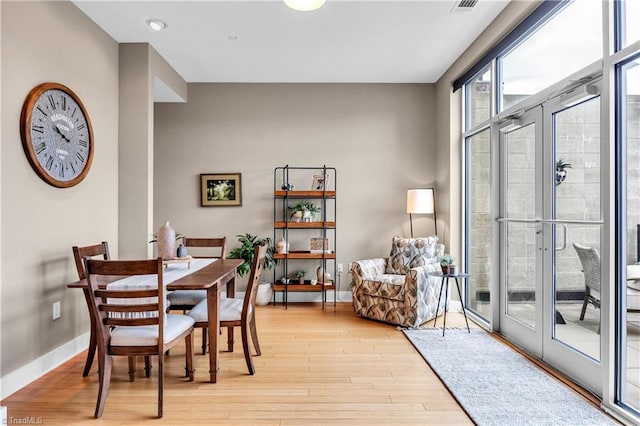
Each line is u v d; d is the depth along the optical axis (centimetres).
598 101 234
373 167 495
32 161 253
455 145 439
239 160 491
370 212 495
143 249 365
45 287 269
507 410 216
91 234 323
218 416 211
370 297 402
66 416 211
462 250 437
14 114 242
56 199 280
